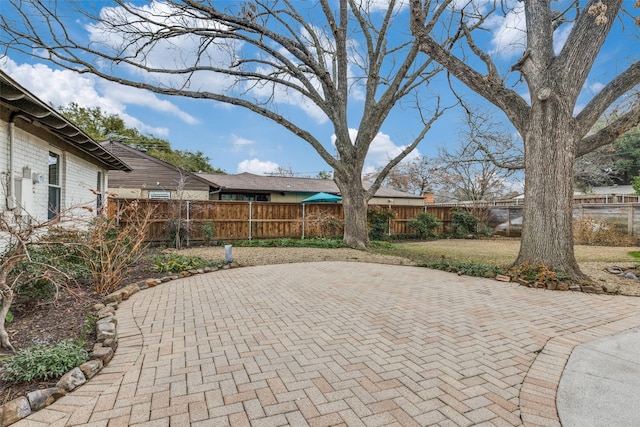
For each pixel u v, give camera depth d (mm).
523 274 6086
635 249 11328
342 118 11445
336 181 12039
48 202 6699
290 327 3725
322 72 10773
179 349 3111
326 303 4730
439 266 7652
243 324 3826
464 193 27344
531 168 6273
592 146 6238
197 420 2041
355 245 11609
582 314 4242
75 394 2318
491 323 3877
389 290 5543
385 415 2098
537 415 2104
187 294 5246
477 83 6578
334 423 2018
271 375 2609
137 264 7250
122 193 16594
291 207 14164
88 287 5109
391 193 25188
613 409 2156
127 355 2973
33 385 2344
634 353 3047
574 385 2471
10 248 4023
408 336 3457
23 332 3375
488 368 2748
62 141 7340
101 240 5102
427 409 2166
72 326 3568
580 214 13906
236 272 7203
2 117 4941
